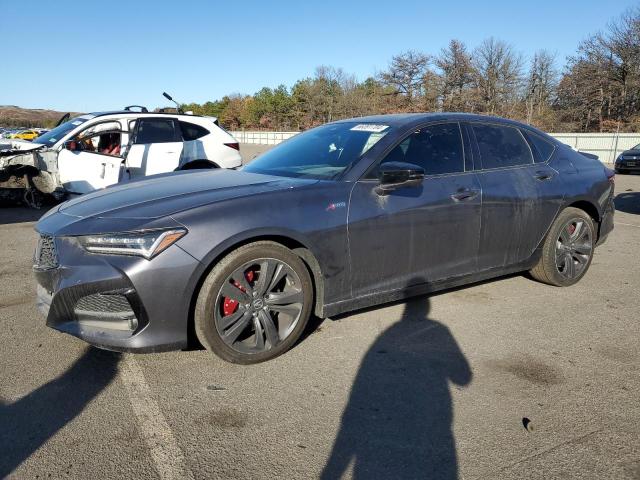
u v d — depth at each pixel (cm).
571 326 382
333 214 325
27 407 266
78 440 239
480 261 405
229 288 295
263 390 285
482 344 349
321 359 323
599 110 4709
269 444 238
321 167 366
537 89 5206
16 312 399
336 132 417
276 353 319
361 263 340
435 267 379
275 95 7981
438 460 228
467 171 398
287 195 317
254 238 303
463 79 5269
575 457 230
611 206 499
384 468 222
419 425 254
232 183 345
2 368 307
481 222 396
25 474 216
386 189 346
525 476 217
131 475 216
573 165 473
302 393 282
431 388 289
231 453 231
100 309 286
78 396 277
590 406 272
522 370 312
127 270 272
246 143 6319
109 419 256
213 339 295
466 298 439
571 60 4903
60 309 291
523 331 371
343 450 234
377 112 5722
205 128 924
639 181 1667
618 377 304
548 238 450
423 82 5456
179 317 282
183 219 286
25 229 743
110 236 278
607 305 428
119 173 816
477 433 248
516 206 416
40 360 318
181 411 264
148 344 279
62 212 324
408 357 328
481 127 425
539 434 247
